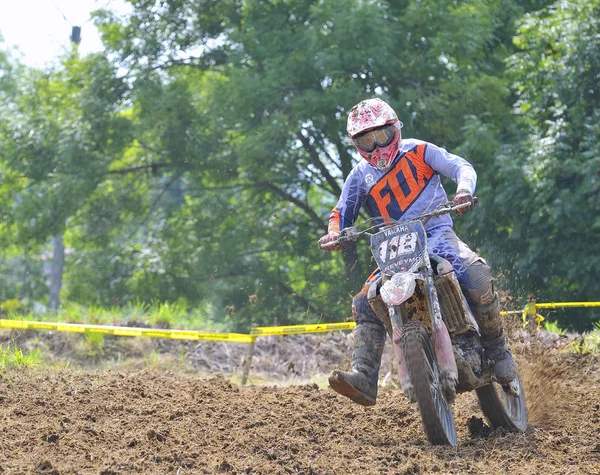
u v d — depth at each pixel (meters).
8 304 42.91
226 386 17.03
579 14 43.09
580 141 40.88
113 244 59.56
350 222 12.83
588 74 42.03
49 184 53.09
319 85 47.91
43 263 81.06
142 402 14.91
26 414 13.58
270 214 53.94
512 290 24.92
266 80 46.00
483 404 13.09
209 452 11.66
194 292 54.19
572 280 40.34
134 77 53.47
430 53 45.09
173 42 55.06
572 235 39.66
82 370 18.67
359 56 44.28
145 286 55.19
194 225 56.16
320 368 24.70
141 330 21.92
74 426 12.73
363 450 11.92
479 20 46.06
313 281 48.16
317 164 51.19
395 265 11.52
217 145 51.16
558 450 11.85
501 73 50.22
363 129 12.01
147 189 58.16
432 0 45.53
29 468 10.43
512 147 41.69
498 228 41.59
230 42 50.00
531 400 14.73
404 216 12.27
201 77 56.12
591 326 38.19
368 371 12.16
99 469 10.49
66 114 54.44
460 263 11.88
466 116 42.75
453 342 11.89
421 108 44.19
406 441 12.77
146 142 54.69
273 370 24.92
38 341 26.22
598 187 37.94
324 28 45.12
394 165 12.33
